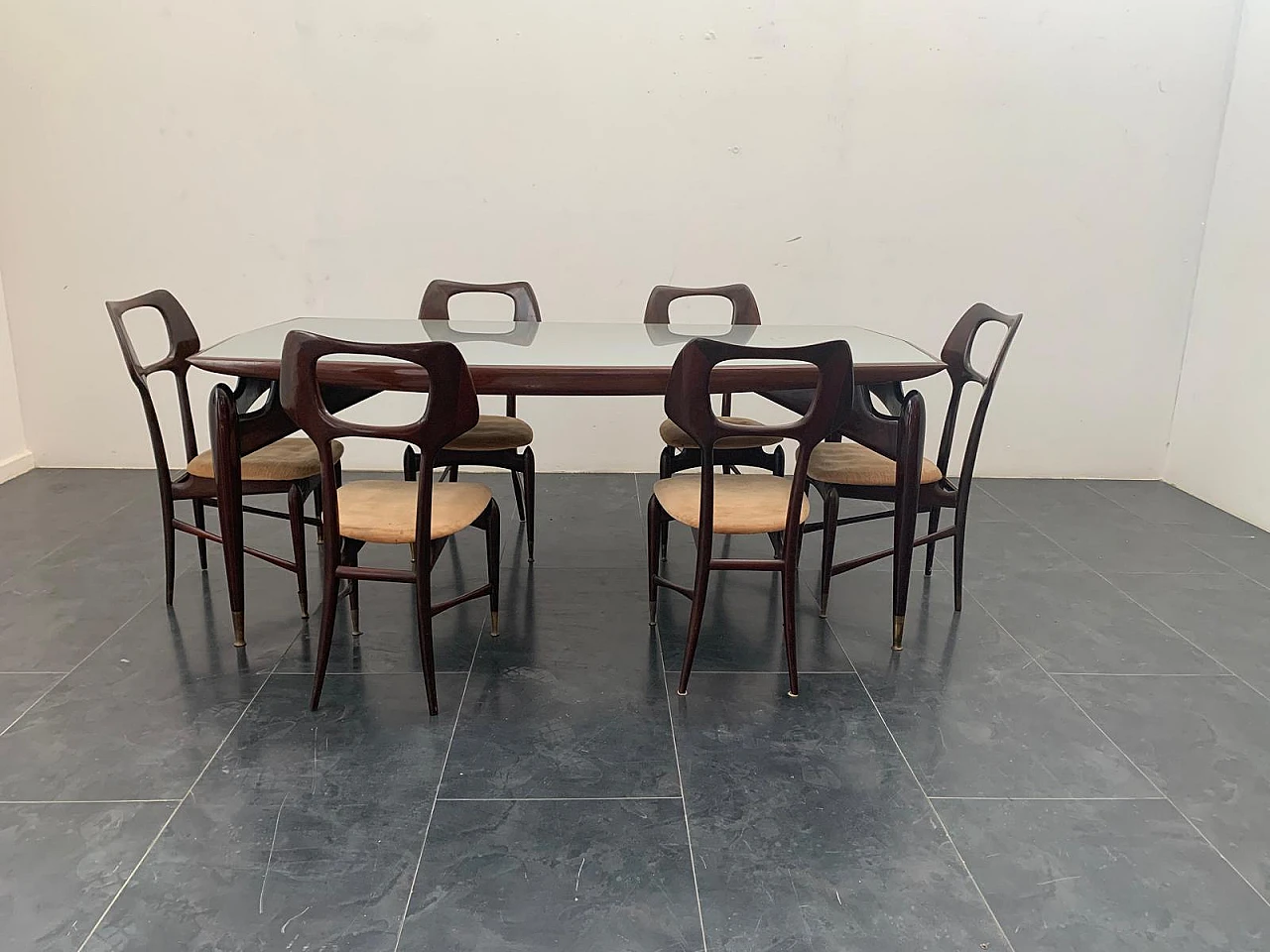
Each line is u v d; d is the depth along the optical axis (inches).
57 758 69.6
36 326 142.3
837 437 108.9
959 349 99.0
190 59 133.3
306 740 72.8
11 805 63.8
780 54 136.8
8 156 135.6
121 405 146.4
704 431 73.0
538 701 79.6
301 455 94.3
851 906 56.3
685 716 77.8
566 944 52.9
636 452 153.0
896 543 89.0
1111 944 53.8
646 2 134.1
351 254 142.4
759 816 64.7
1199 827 64.6
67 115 134.5
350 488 85.1
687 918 55.0
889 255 145.6
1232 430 138.4
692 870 59.2
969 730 76.6
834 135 140.3
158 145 136.3
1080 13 136.3
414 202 140.7
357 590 90.7
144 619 93.7
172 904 55.1
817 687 83.2
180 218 139.4
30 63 132.3
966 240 145.3
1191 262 146.6
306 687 80.9
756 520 79.4
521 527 125.3
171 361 97.2
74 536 117.1
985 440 154.8
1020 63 138.1
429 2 132.9
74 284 141.2
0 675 81.7
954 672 86.5
